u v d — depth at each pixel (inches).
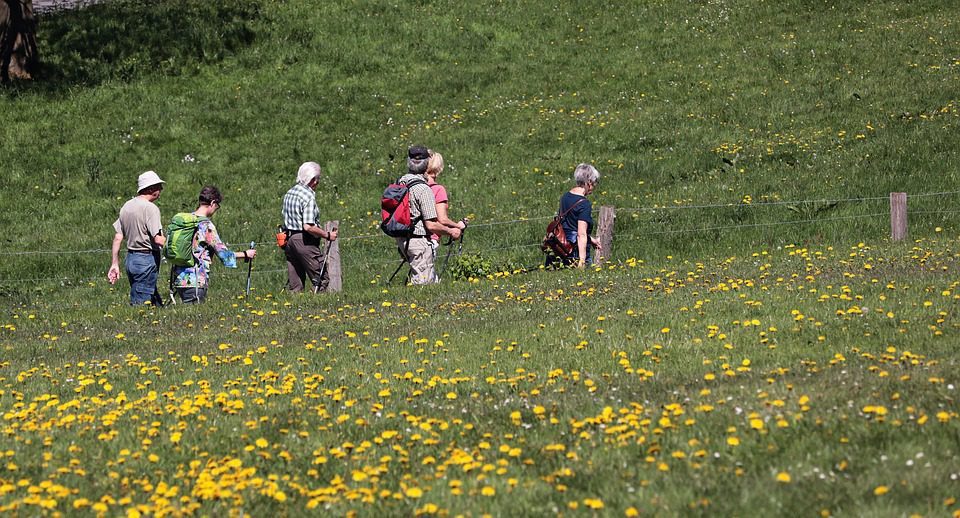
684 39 4815.5
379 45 4761.3
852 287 1712.6
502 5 5187.0
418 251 2075.5
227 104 4212.6
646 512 801.6
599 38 4884.4
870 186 3058.6
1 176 3572.8
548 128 3937.0
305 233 2108.8
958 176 3061.0
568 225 2192.4
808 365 1217.4
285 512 858.8
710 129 3791.8
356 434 1079.0
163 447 1055.6
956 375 1090.7
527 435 1029.2
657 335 1464.1
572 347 1425.9
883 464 851.4
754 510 788.0
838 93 4008.4
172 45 4594.0
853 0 5123.0
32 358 1616.6
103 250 2854.3
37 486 933.8
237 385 1334.9
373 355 1478.8
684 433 985.5
